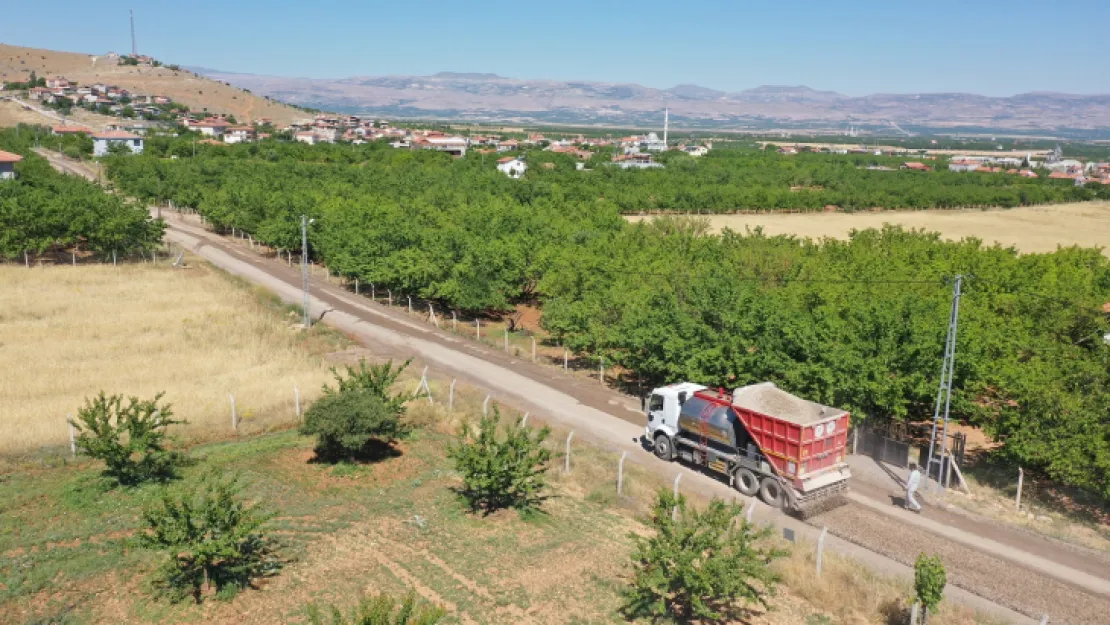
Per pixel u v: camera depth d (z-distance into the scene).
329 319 53.84
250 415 33.78
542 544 23.72
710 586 18.28
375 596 20.27
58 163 136.25
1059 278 48.50
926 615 19.23
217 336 46.38
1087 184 171.38
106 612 19.22
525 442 25.86
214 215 87.44
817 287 42.81
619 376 43.75
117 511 24.31
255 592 20.30
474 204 82.69
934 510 27.59
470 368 44.09
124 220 67.56
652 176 139.75
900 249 58.59
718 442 29.28
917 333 31.98
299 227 71.81
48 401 34.22
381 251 60.47
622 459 27.75
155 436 26.75
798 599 21.52
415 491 27.11
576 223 74.56
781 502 26.88
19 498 24.83
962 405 31.36
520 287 58.75
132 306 52.78
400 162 144.62
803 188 144.88
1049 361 32.41
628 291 44.75
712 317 36.97
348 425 28.20
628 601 20.45
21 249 64.12
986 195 143.88
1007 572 23.22
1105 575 23.20
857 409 31.45
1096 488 26.45
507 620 19.56
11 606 19.08
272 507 25.12
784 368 32.44
